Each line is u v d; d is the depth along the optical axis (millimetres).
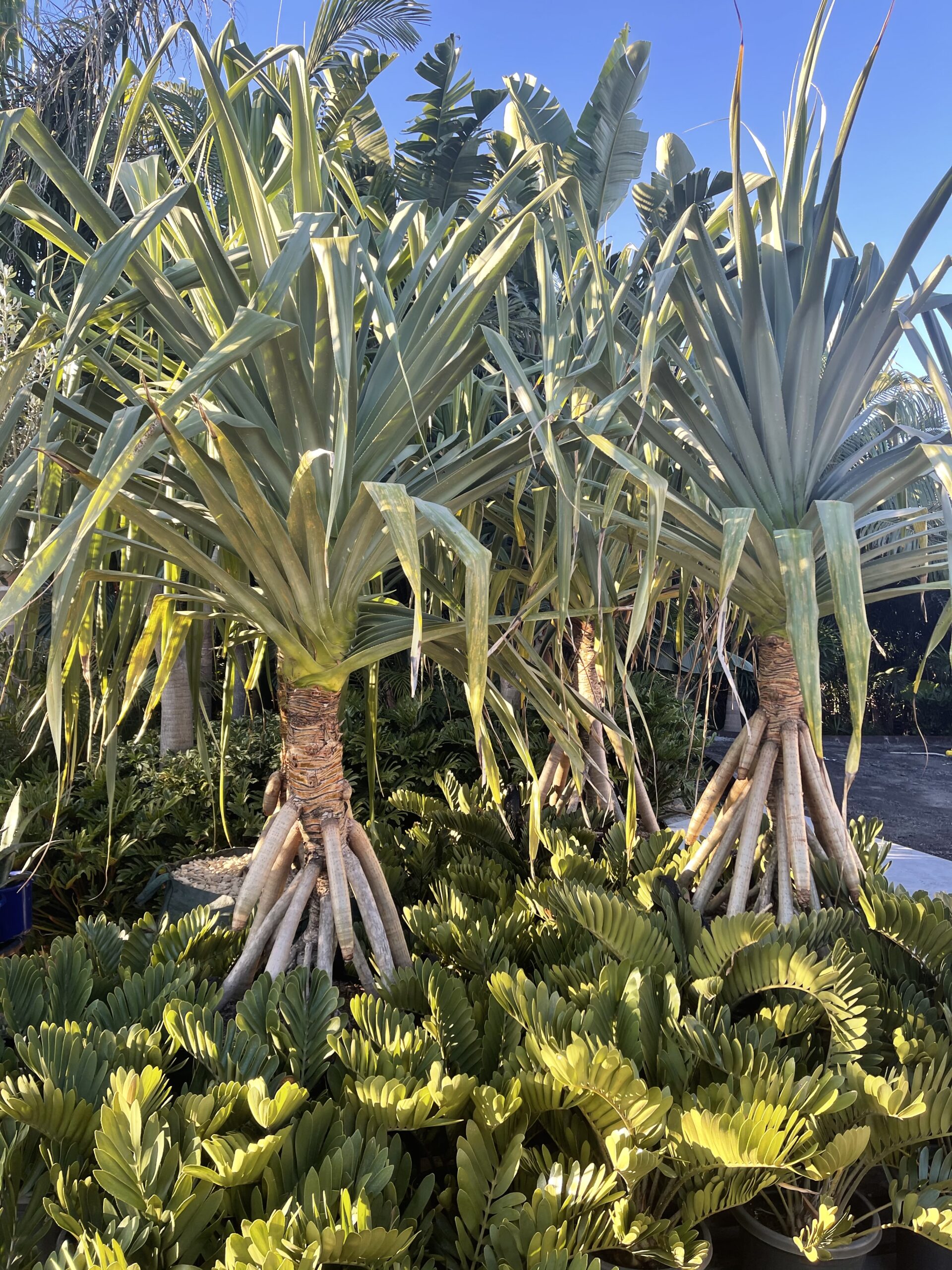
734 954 1992
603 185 4605
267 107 2820
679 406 2344
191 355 2010
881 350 2344
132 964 2217
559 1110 1632
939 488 2324
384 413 1996
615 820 3693
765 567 2381
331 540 1981
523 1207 1332
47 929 3670
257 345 1527
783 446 2375
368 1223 1183
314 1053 1767
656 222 4645
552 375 1970
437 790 4793
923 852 5660
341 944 2092
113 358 3191
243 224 1901
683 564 2584
